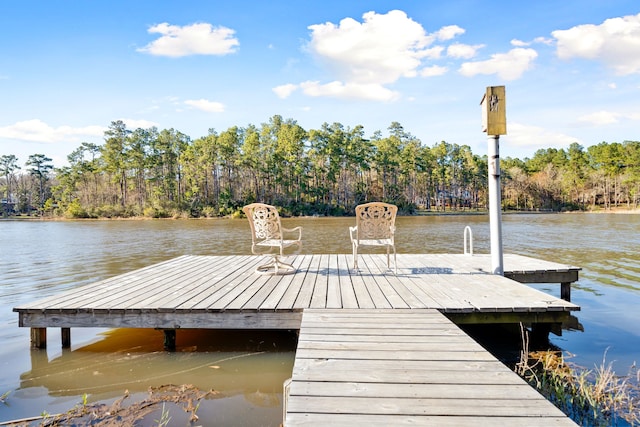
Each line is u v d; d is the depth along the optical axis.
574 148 57.69
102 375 2.97
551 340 3.66
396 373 1.95
